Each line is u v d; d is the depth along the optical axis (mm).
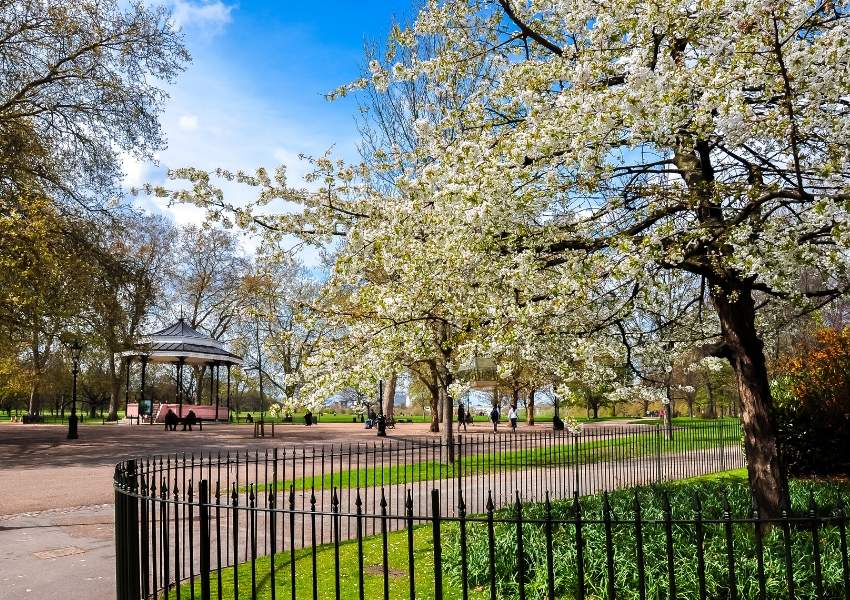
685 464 15797
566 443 18641
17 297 21219
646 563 5617
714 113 6109
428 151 8211
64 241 23328
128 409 44156
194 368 54250
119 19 24547
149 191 8391
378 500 10656
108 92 24281
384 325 7375
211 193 8594
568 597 5230
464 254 6602
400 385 40625
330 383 7051
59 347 32062
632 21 6035
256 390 64938
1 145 21828
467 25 9031
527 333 6953
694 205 6410
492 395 40312
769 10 5438
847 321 16766
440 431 32531
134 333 29875
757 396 7598
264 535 8539
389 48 9258
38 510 10570
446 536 7418
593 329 7465
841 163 5496
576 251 6848
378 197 8945
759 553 3510
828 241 6352
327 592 5801
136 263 27000
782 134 5875
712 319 9234
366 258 7930
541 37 8180
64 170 24391
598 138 5832
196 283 49688
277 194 8719
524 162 6402
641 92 5410
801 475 13023
